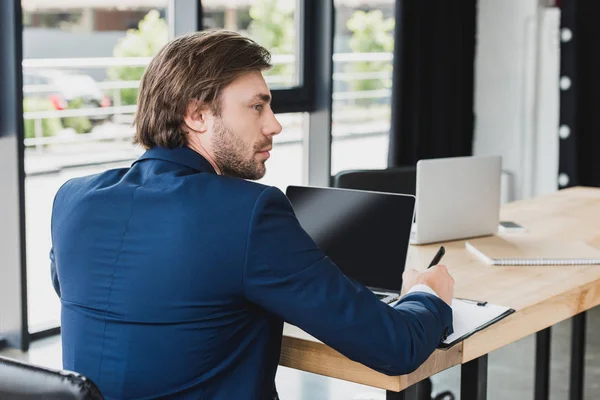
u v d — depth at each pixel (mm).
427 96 5387
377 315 1690
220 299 1635
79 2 4836
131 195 1700
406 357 1708
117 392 1668
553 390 3723
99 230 1708
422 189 2836
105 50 4836
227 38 1757
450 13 5469
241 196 1642
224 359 1682
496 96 5883
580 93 5449
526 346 4238
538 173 5832
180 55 1733
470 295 2305
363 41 5527
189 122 1747
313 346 1950
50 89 4965
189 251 1621
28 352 3887
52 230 1839
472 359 2070
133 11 4664
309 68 5055
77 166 5457
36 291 4492
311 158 5176
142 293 1641
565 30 5418
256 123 1762
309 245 1671
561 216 3373
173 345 1637
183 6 4328
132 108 5012
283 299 1626
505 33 5781
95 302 1690
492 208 2979
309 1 4992
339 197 2430
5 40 3580
